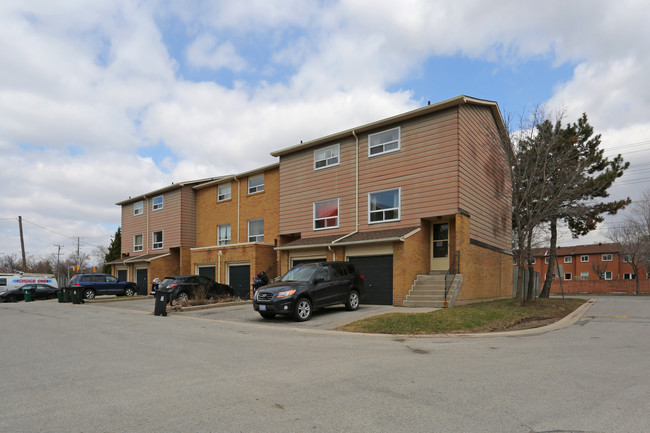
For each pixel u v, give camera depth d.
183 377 6.39
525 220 17.91
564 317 14.48
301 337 10.54
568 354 8.06
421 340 10.08
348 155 20.91
